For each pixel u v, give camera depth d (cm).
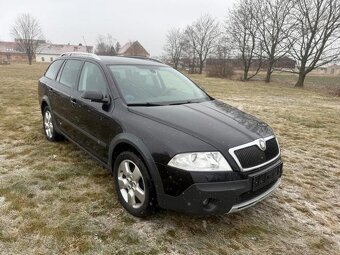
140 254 270
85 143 418
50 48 9762
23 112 834
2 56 9181
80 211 329
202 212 271
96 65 423
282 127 830
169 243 287
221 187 268
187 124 306
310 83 3709
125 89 374
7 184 381
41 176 409
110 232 296
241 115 370
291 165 521
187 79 484
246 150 289
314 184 445
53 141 553
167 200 282
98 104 378
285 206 372
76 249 270
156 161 284
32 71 3362
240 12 3847
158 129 300
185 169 268
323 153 601
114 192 374
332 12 2923
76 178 408
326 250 294
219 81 3278
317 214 359
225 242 295
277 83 3575
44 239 280
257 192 302
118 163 334
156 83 421
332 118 1027
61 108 482
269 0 3462
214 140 285
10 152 497
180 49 6344
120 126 331
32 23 6688
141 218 320
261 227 323
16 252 262
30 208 329
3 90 1354
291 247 295
